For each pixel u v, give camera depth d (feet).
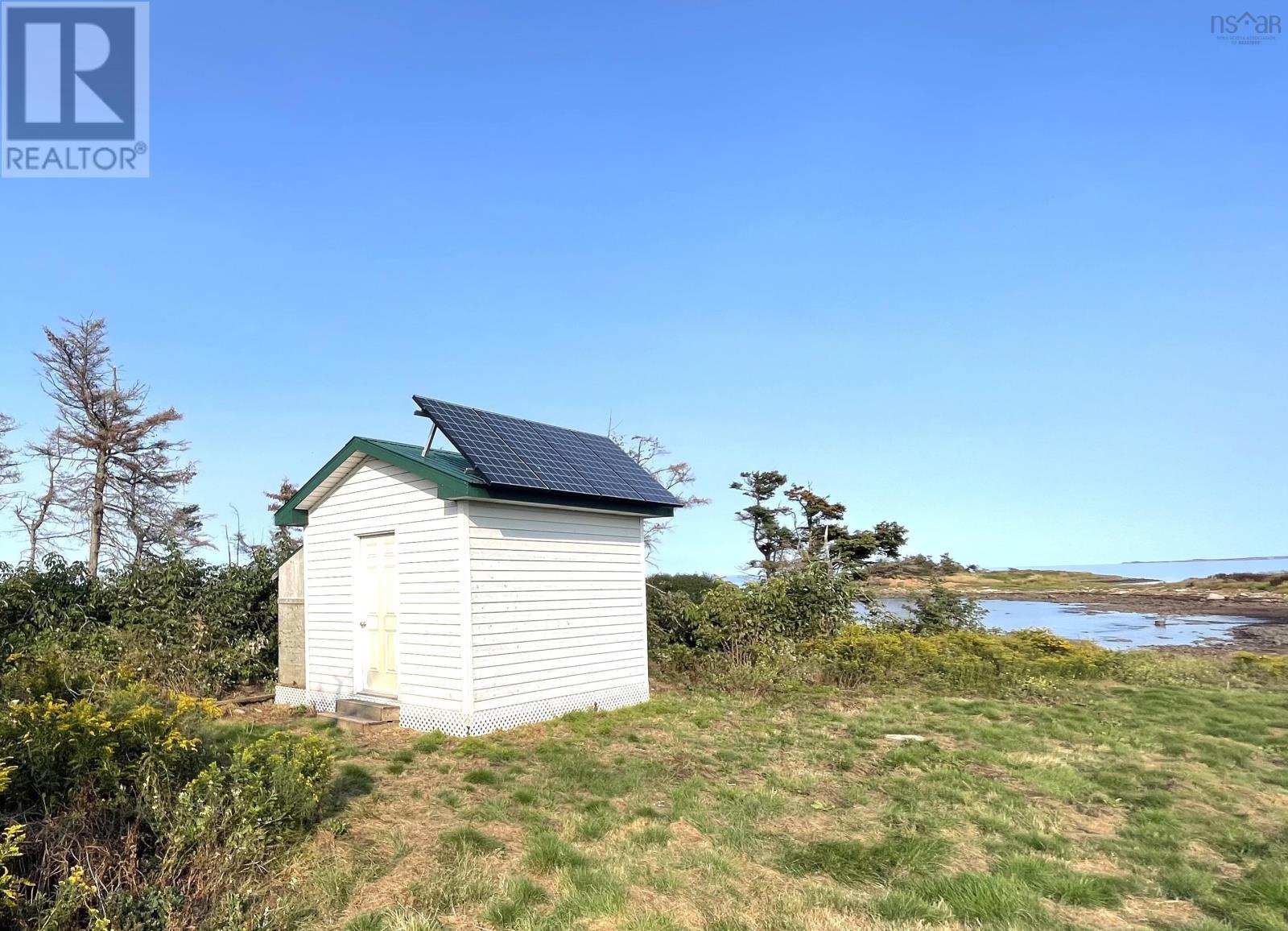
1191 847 18.07
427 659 28.84
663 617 48.42
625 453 39.11
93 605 37.52
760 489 81.25
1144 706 35.35
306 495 34.06
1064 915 14.47
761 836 17.79
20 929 10.98
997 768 24.20
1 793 12.72
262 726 27.71
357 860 15.61
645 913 13.55
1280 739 28.99
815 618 51.31
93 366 80.07
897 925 13.52
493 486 27.89
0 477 79.36
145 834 14.06
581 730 28.07
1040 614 135.54
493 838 17.19
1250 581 194.80
